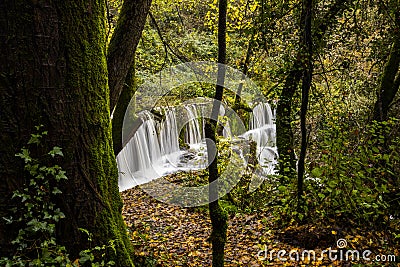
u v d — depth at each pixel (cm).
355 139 587
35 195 311
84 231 328
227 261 531
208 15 829
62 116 314
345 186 470
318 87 787
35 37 298
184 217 780
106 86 355
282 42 607
